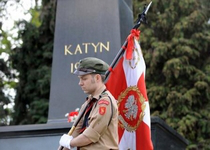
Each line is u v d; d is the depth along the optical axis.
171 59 23.25
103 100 8.05
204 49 23.80
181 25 23.92
